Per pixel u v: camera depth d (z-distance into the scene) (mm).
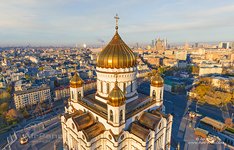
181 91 172625
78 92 63656
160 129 54969
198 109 129625
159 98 62969
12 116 114000
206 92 153375
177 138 88312
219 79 179500
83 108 59406
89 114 55438
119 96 44125
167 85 178375
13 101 154375
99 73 57781
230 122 101438
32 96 145250
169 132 62531
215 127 96812
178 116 116375
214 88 170375
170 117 60938
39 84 172375
